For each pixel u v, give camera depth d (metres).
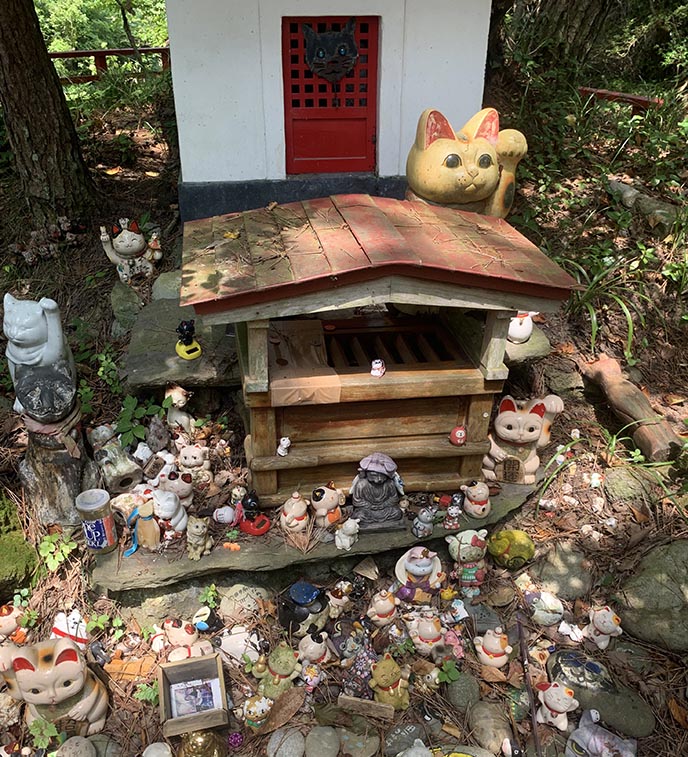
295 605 3.06
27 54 4.49
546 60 7.26
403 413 3.22
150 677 2.99
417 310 3.71
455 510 3.32
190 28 4.23
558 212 5.32
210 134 4.58
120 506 3.30
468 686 2.96
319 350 3.24
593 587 3.36
